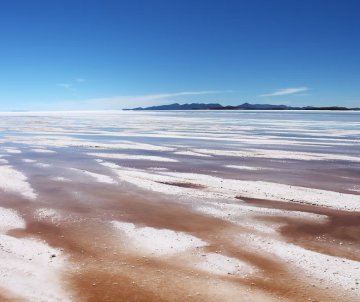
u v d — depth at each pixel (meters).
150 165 19.11
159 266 7.25
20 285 6.39
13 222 9.93
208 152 24.22
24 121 80.81
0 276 6.70
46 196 12.73
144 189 13.69
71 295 6.10
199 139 33.72
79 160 20.84
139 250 8.06
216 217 10.35
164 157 21.98
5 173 16.66
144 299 5.99
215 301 5.94
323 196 12.60
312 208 11.25
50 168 18.14
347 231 9.27
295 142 30.50
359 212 10.83
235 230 9.31
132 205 11.61
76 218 10.33
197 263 7.38
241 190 13.55
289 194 12.88
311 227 9.54
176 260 7.53
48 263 7.32
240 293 6.19
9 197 12.57
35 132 43.91
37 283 6.48
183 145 28.61
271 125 58.50
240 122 71.12
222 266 7.24
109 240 8.66
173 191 13.35
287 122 69.81
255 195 12.82
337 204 11.63
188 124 63.84
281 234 9.03
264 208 11.20
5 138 35.06
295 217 10.33
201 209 11.12
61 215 10.60
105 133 42.19
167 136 37.41
